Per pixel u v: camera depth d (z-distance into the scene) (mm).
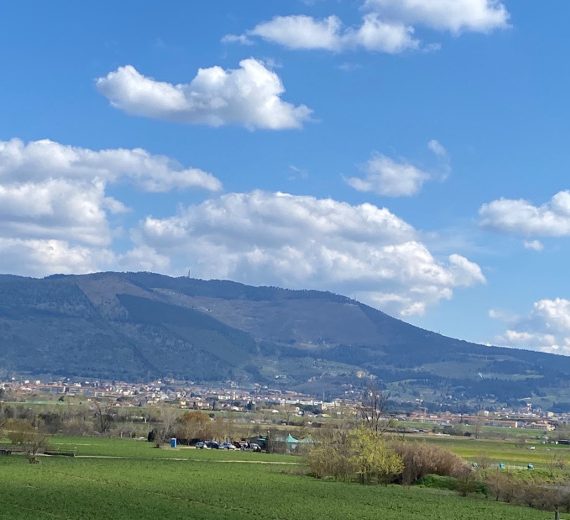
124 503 86750
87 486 100500
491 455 181375
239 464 147750
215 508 87188
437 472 129125
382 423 167625
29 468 119938
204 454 171875
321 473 131500
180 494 97250
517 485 111688
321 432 153000
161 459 150250
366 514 87875
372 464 127938
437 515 89812
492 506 101500
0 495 88188
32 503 83625
